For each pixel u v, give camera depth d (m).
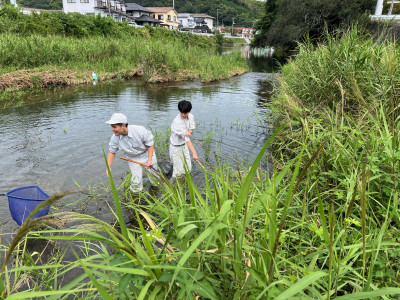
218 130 7.13
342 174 2.76
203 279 1.46
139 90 12.92
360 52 4.91
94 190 4.25
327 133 3.32
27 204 3.12
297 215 2.56
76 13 29.09
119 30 32.72
